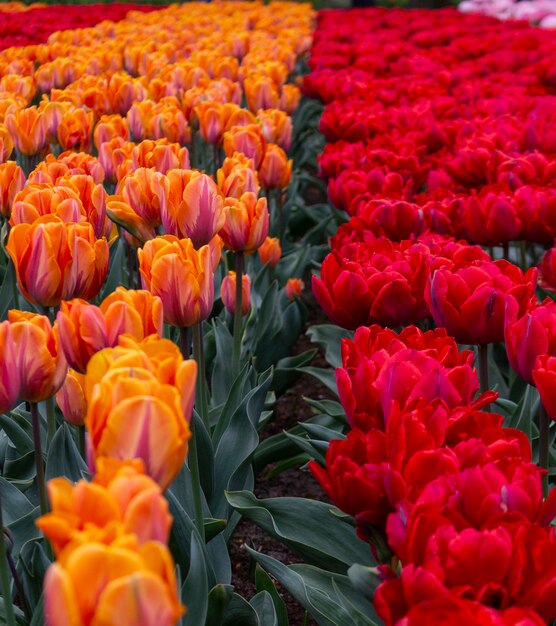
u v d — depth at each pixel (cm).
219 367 347
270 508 240
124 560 90
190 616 185
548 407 180
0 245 327
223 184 299
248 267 434
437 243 270
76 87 507
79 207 247
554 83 682
